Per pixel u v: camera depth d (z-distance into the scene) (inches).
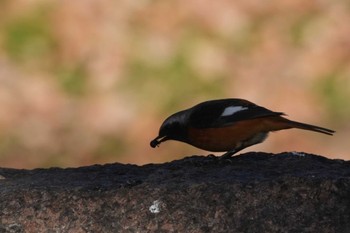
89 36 692.7
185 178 299.9
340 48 673.0
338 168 311.9
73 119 627.5
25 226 282.5
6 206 286.4
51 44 685.9
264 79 651.5
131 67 666.8
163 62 667.4
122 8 714.8
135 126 623.2
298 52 672.4
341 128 610.5
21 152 605.3
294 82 648.4
